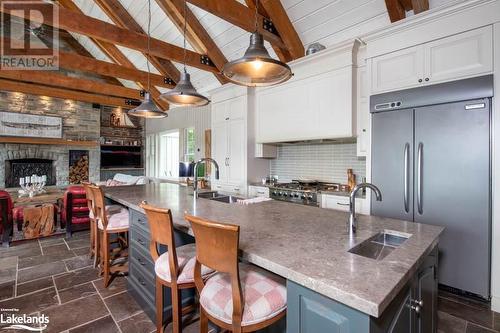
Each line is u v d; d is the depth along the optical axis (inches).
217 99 206.5
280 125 165.3
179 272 63.4
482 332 77.0
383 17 126.8
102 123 340.5
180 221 69.1
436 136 96.7
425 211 99.3
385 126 109.6
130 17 205.5
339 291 33.8
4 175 276.7
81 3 219.5
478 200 88.8
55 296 96.4
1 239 148.4
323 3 134.9
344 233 58.7
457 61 92.0
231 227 44.5
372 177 113.7
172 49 181.8
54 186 302.0
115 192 126.3
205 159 106.4
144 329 78.3
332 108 138.8
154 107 139.1
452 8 90.9
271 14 141.4
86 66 212.4
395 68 106.8
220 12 125.5
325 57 140.6
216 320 50.0
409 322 44.5
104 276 104.3
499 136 85.1
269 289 51.8
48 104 298.2
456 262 93.4
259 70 77.7
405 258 44.4
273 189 162.9
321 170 169.8
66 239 162.2
